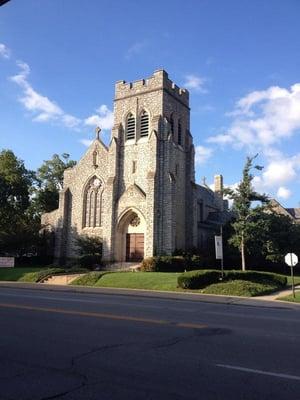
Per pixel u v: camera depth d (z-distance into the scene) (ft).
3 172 174.60
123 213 143.02
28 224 161.89
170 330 35.63
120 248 143.95
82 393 20.11
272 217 135.85
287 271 144.56
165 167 141.69
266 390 20.74
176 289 82.02
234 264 143.02
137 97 151.64
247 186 124.47
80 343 30.19
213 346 29.78
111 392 20.26
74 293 73.15
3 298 58.70
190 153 156.04
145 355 27.02
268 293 79.00
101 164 157.38
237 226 123.75
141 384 21.42
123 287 88.38
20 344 29.81
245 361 25.85
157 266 125.59
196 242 150.71
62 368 24.06
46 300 56.90
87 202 158.51
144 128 148.87
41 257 159.43
